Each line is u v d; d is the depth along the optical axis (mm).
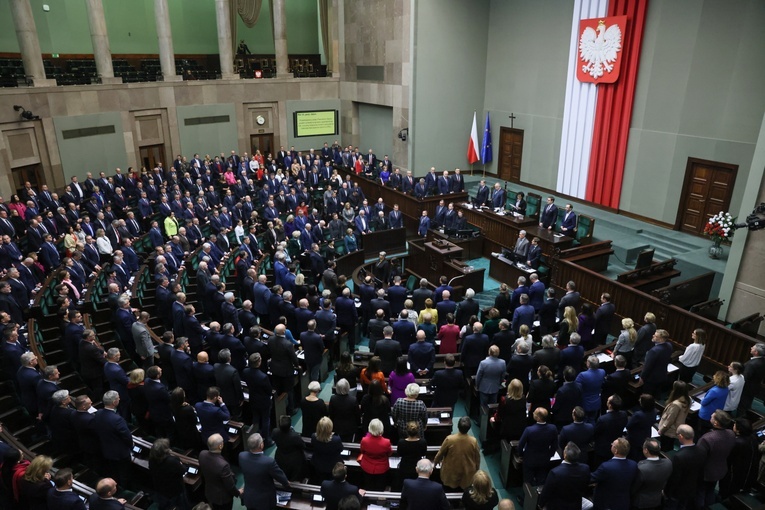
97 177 21562
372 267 14578
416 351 8422
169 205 18188
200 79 25625
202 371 7793
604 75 18078
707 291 12930
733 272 12188
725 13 14586
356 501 4531
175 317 10031
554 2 19875
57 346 10117
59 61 23625
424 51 22594
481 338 8680
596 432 6719
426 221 17766
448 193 20688
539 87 21250
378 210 18547
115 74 23312
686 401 6941
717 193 15578
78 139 20562
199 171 22094
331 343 10320
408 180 20750
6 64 21250
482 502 4883
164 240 17094
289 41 31391
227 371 7605
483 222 17844
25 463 5770
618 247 15703
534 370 8070
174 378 8586
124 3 25969
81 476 6855
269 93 26953
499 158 24109
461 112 24156
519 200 17672
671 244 16016
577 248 14578
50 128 19438
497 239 17344
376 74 25328
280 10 26328
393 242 18078
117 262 12641
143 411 7453
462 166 25078
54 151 19688
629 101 17516
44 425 7594
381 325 9539
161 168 21594
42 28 23281
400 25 22828
